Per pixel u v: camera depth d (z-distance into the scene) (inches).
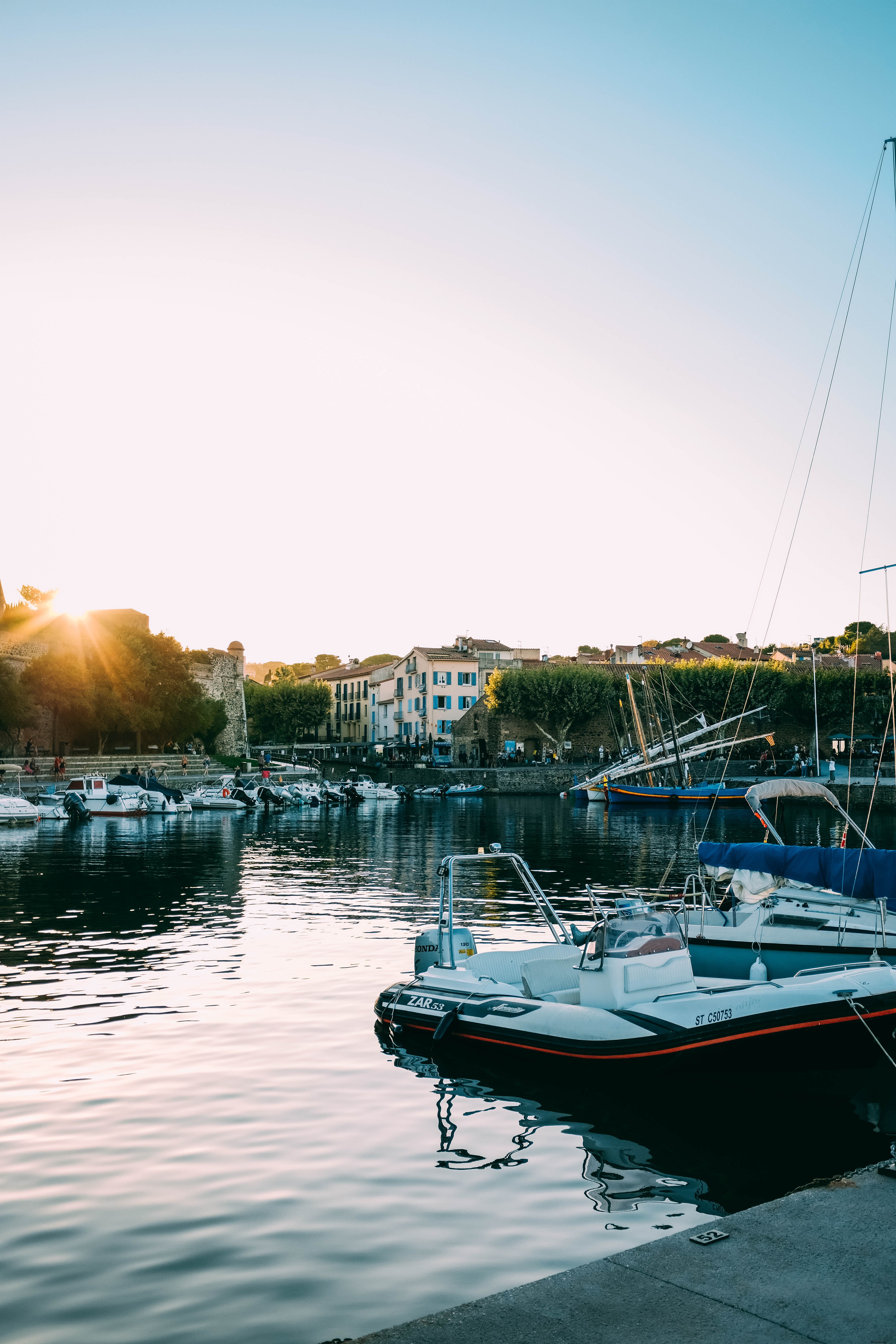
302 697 4872.0
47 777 2901.1
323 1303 267.7
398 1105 430.3
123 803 2506.2
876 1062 500.4
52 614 3420.3
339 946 791.1
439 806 2994.6
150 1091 443.8
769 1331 180.7
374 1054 502.9
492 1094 447.5
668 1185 350.0
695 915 681.6
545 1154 378.6
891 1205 232.4
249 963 722.8
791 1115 426.3
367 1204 331.6
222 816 2605.8
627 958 494.9
